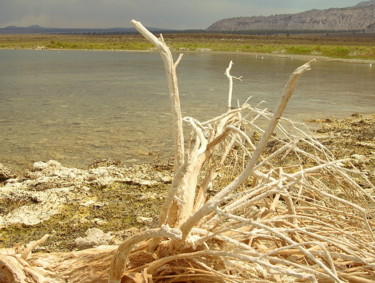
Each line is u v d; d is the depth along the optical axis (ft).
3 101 54.90
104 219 19.29
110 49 239.91
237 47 246.68
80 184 23.26
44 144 32.96
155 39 9.48
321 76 99.30
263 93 66.28
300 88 74.84
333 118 45.98
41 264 9.66
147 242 9.46
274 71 109.91
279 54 200.44
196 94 63.87
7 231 18.08
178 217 9.53
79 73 99.50
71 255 9.95
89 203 20.89
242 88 72.59
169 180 24.18
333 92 69.82
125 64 132.87
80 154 30.27
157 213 19.95
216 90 69.21
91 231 17.61
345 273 9.11
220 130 12.03
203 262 9.14
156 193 22.40
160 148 32.09
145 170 26.08
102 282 9.07
